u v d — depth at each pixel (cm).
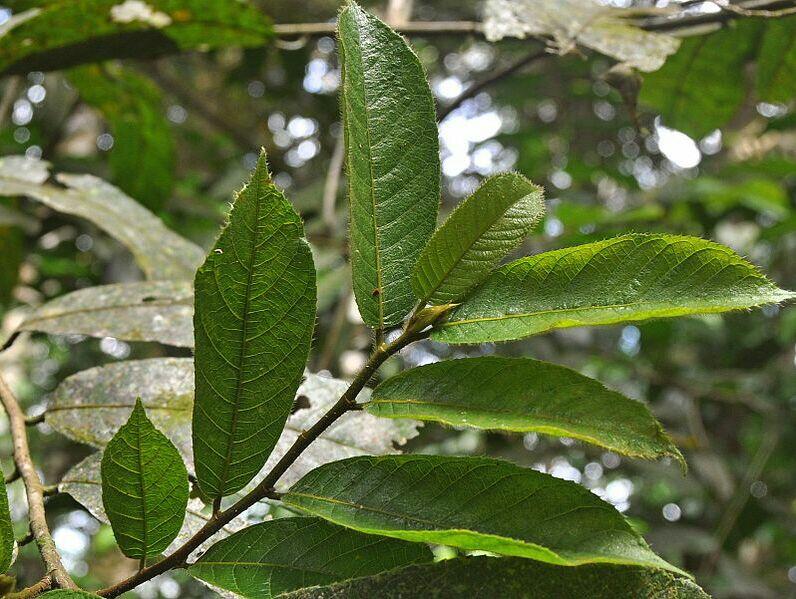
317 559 32
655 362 149
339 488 31
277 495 31
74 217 105
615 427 28
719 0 60
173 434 43
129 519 32
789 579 172
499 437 117
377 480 31
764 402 145
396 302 32
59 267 120
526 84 180
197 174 144
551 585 30
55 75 112
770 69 71
